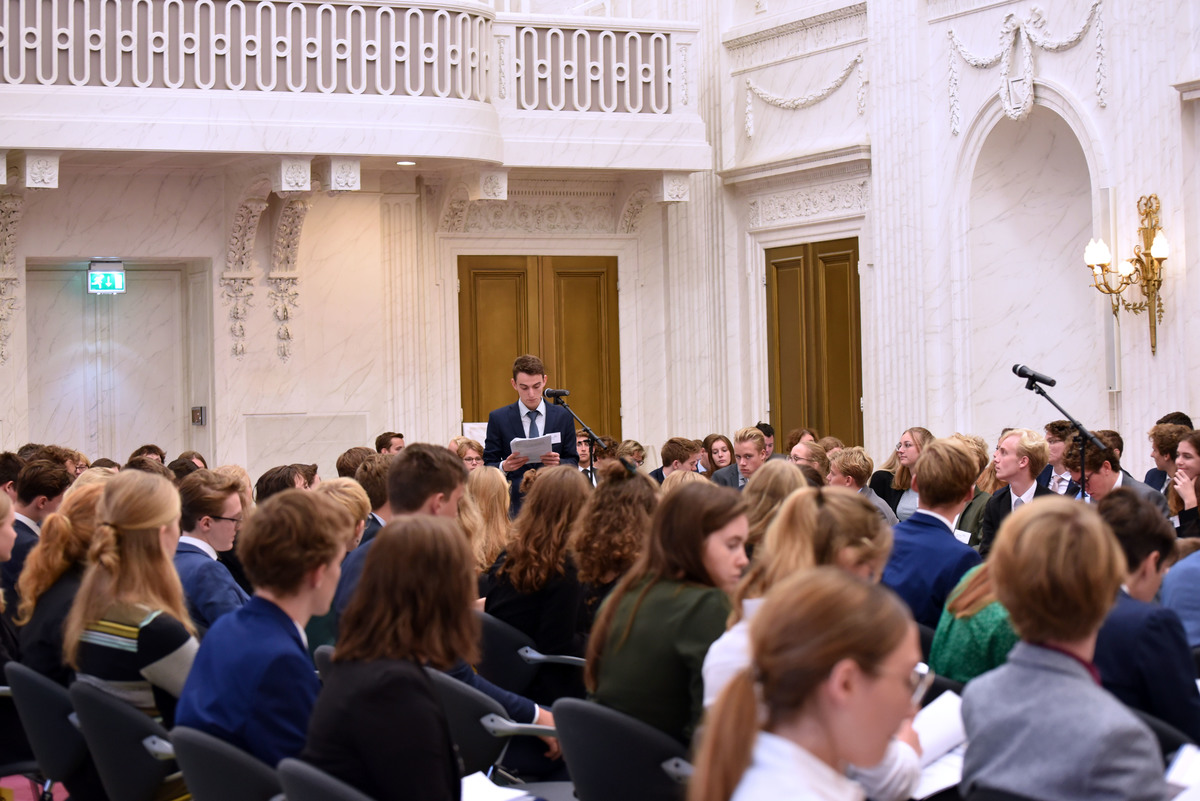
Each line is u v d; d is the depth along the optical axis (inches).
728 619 107.0
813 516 108.1
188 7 349.4
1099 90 332.8
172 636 130.3
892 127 385.4
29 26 338.0
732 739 62.5
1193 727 107.0
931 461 151.8
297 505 111.9
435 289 427.5
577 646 154.0
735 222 443.2
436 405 428.5
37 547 148.1
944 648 123.0
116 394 414.9
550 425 271.9
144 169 387.2
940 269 378.9
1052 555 83.2
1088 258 324.2
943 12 374.0
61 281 407.5
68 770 139.6
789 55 420.2
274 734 108.3
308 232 406.6
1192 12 311.7
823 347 416.5
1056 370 362.0
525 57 393.1
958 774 105.9
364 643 99.3
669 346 449.1
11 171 352.5
